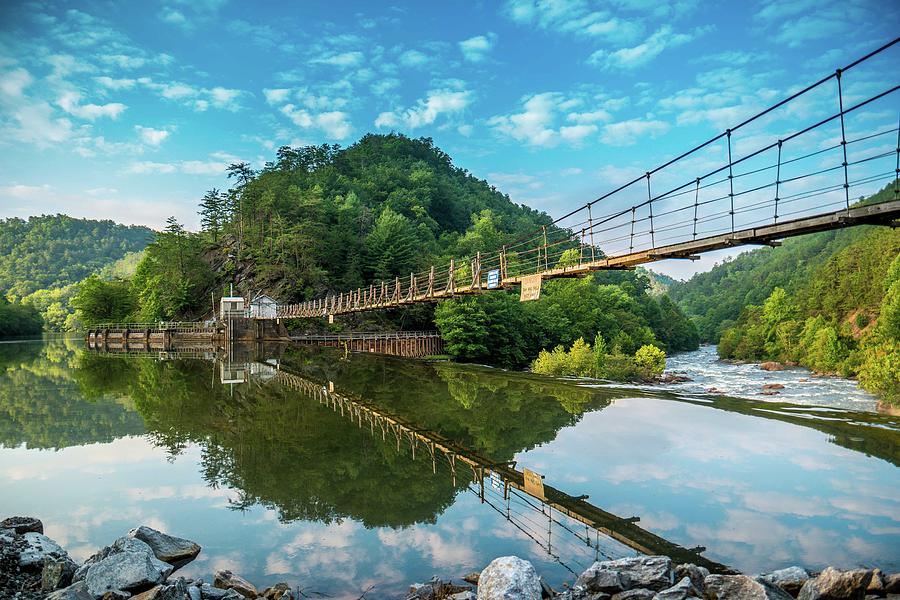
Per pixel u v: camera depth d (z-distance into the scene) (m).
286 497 11.69
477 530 9.45
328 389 27.98
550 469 12.62
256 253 101.56
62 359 52.62
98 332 90.19
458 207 168.25
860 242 88.44
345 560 8.51
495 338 65.50
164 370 39.81
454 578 7.75
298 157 171.88
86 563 7.95
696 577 6.82
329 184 146.62
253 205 110.69
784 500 9.88
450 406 21.55
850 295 77.12
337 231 105.94
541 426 17.09
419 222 144.88
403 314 89.50
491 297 65.88
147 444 16.92
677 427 15.98
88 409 23.47
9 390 29.62
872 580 6.21
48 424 20.27
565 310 78.50
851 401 35.53
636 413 18.34
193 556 8.84
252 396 26.16
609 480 11.59
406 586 7.61
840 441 13.84
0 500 11.79
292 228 100.44
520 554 8.36
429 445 15.67
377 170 170.25
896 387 33.53
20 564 7.89
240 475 13.40
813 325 71.12
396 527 9.80
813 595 6.14
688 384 49.06
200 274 100.12
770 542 8.16
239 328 76.00
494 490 11.55
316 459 14.60
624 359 54.94
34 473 13.87
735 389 44.31
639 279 148.12
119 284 109.44
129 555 7.50
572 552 8.30
